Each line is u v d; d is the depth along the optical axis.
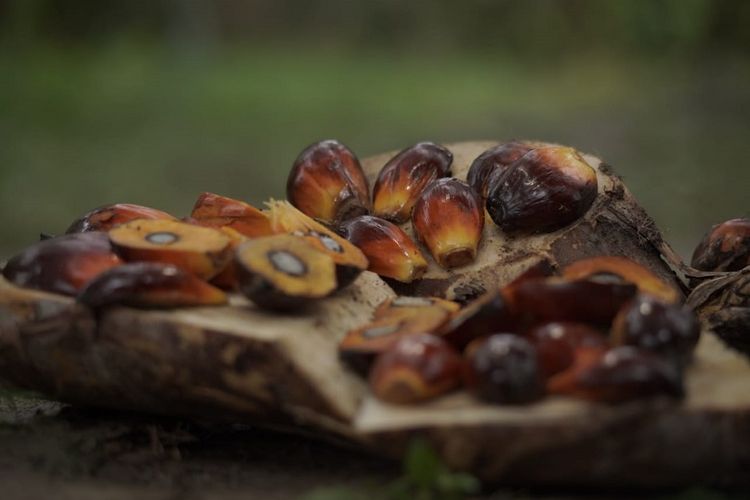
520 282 0.52
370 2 3.49
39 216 1.62
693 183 1.65
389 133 2.18
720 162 1.78
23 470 0.52
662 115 2.15
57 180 1.83
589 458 0.47
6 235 1.52
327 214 0.65
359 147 2.08
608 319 0.52
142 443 0.55
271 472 0.53
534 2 3.10
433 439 0.47
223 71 2.92
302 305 0.52
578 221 0.62
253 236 0.59
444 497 0.48
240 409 0.52
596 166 0.65
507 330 0.51
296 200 0.65
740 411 0.47
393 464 0.53
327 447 0.55
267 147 2.08
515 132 2.11
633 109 2.23
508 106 2.37
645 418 0.47
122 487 0.51
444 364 0.48
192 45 3.12
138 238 0.54
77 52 3.05
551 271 0.60
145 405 0.54
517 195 0.61
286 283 0.52
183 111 2.41
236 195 1.78
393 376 0.48
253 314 0.52
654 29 2.80
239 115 2.38
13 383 0.55
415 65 3.11
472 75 2.87
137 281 0.51
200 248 0.53
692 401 0.47
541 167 0.61
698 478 0.48
